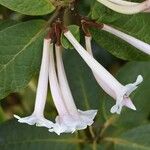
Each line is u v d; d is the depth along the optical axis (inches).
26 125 24.6
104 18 21.2
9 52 20.7
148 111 27.2
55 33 20.1
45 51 20.0
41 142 25.0
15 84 20.8
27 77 21.0
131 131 26.3
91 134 25.9
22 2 19.7
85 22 21.0
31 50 20.9
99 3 20.9
